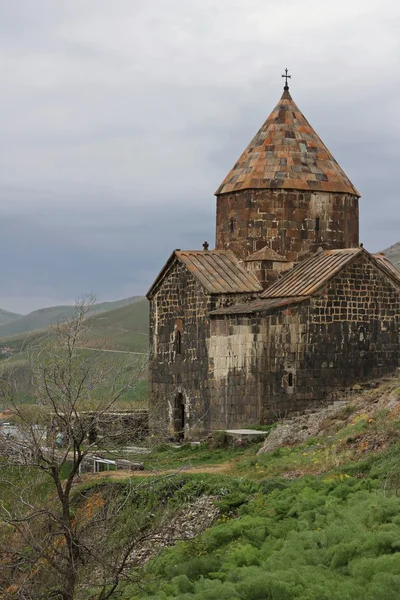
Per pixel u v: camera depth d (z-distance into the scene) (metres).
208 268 45.16
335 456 29.73
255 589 18.91
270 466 31.53
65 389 21.34
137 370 22.89
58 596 21.03
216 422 43.00
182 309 45.69
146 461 36.91
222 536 24.11
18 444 21.19
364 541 20.61
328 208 46.41
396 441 29.08
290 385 41.09
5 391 21.58
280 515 24.86
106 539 22.19
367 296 43.19
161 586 21.14
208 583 20.22
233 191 46.59
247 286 44.53
